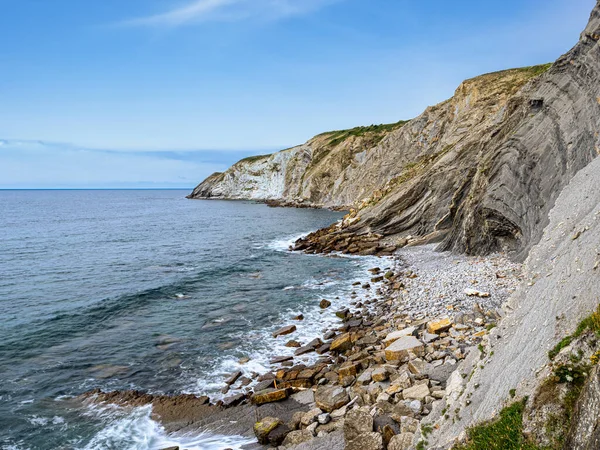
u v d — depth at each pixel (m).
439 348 14.88
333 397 12.92
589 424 4.56
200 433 12.84
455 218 36.78
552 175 24.59
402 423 9.86
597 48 23.81
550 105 27.69
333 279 31.80
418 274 29.84
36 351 19.27
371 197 64.19
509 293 21.00
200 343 19.98
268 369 17.14
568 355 5.88
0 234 63.38
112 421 13.65
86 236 61.00
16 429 13.16
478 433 6.70
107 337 20.95
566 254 10.17
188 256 43.72
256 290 29.27
